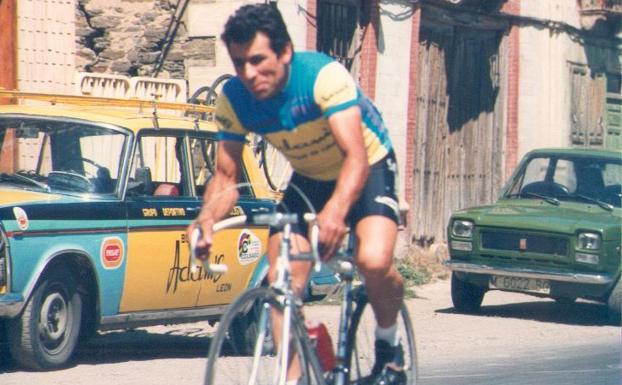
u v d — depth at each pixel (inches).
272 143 533.0
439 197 1881.2
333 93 496.4
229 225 493.4
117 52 1571.1
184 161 938.1
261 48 491.2
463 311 1357.0
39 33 1320.1
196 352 997.2
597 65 2329.0
